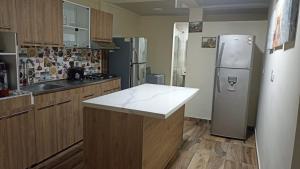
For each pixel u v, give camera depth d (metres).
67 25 3.44
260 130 3.18
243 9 4.81
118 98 2.35
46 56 3.46
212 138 3.85
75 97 3.18
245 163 2.97
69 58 3.92
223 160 3.04
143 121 1.96
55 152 2.90
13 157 2.33
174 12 5.64
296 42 1.37
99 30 4.00
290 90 1.44
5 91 2.30
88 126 2.18
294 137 1.21
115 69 4.71
